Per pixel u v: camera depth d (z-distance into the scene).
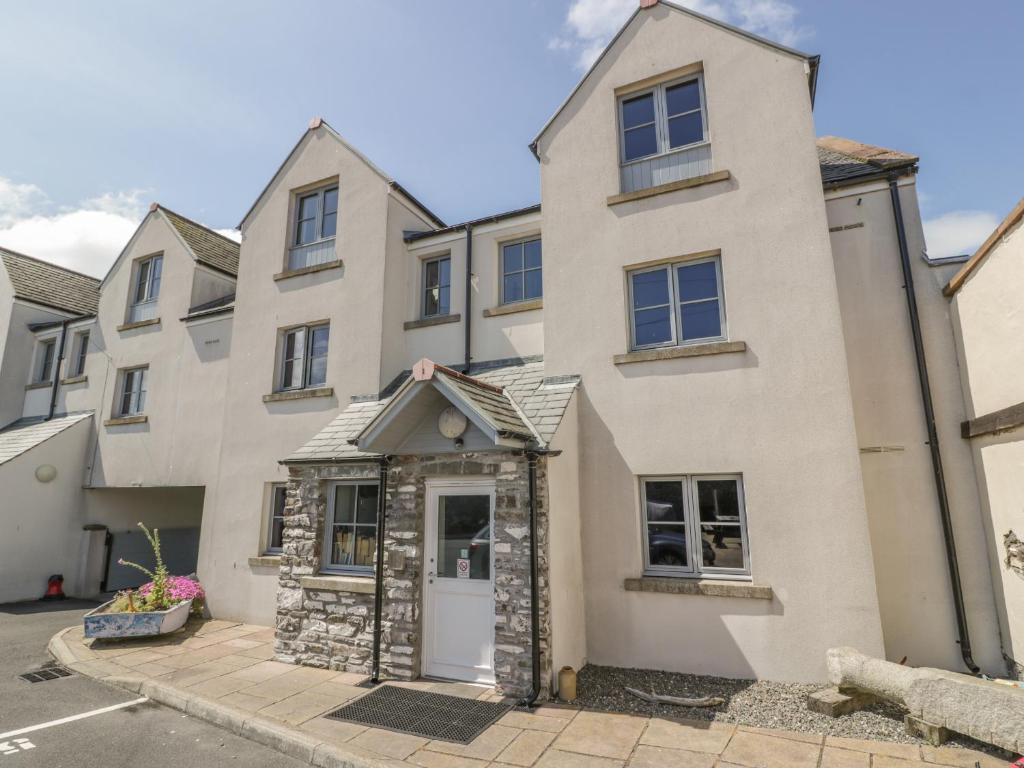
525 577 6.28
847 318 7.68
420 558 7.10
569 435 7.48
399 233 10.67
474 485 7.00
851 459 6.52
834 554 6.44
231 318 12.30
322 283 10.72
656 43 8.51
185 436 12.34
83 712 6.21
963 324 6.88
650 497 7.57
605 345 7.99
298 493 8.42
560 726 5.47
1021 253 5.61
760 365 7.11
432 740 5.22
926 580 6.86
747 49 7.91
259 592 10.01
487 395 7.14
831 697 5.65
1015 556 6.02
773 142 7.55
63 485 13.56
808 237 7.15
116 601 9.62
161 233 14.22
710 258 7.81
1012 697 4.50
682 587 6.93
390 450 7.21
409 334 10.43
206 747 5.38
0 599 12.41
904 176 7.74
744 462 6.99
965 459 6.93
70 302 17.36
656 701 5.98
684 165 8.12
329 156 11.23
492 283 9.89
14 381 15.85
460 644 6.78
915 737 5.05
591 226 8.41
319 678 7.03
